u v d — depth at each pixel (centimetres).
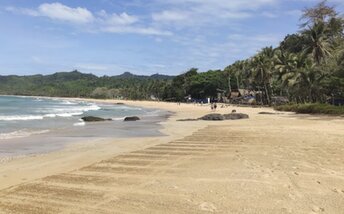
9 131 2662
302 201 770
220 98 12006
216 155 1395
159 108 8394
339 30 5872
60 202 803
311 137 1925
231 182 940
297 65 6322
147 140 2047
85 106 9581
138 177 1031
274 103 8406
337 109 4262
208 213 708
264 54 8750
